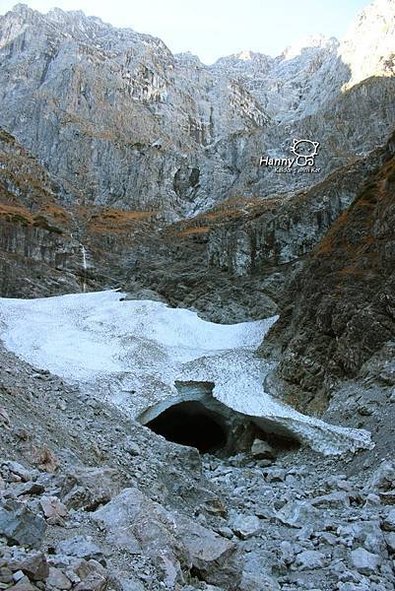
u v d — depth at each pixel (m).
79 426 15.79
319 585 8.91
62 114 100.31
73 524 7.46
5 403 13.13
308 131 88.19
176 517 8.70
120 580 5.98
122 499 8.29
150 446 16.80
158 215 79.88
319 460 21.08
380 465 17.58
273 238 48.78
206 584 7.36
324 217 46.81
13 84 117.69
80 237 65.56
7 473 8.70
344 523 12.08
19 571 5.02
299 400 26.95
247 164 87.44
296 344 29.20
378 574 9.26
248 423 26.27
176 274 53.78
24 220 64.06
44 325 42.47
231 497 15.52
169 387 29.91
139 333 41.59
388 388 22.67
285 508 14.05
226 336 41.69
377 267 28.16
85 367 32.16
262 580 8.41
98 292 55.41
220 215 70.69
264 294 45.72
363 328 25.66
